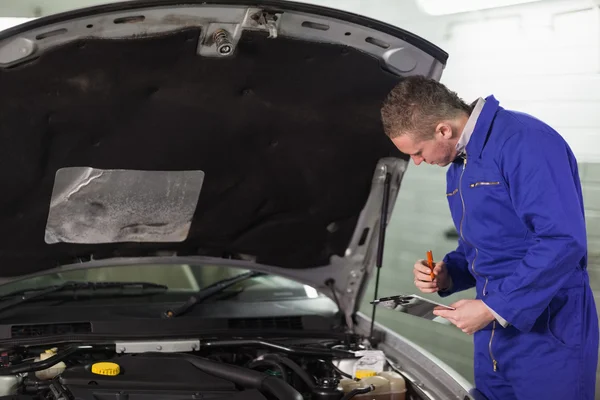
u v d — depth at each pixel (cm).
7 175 210
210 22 180
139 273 267
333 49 194
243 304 263
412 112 192
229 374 205
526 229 200
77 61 183
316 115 215
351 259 261
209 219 246
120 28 176
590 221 400
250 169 231
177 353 222
